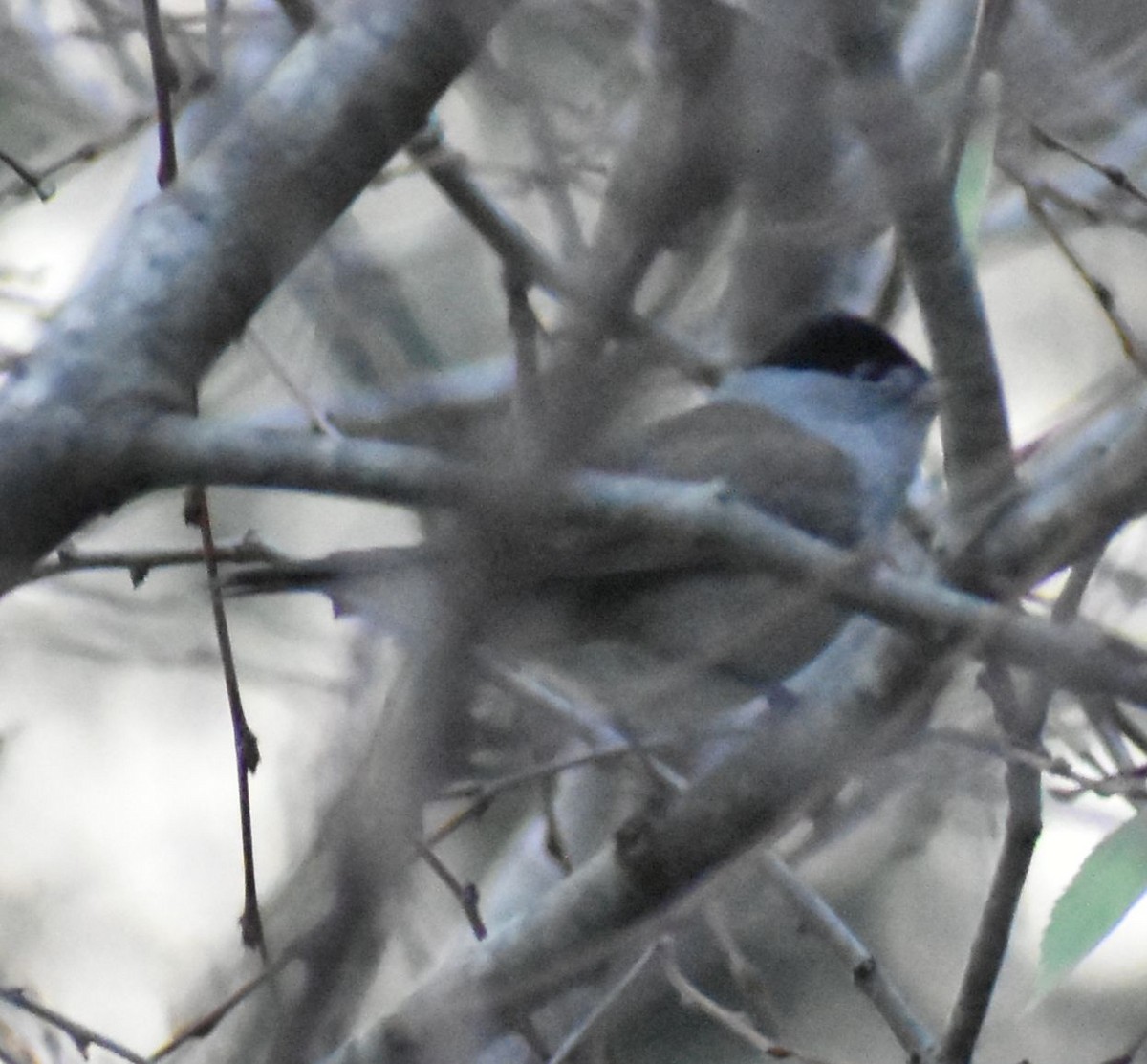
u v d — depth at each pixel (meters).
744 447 8.48
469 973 6.59
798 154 5.52
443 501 5.02
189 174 5.85
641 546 6.50
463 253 8.09
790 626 7.22
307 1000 5.06
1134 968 10.12
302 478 5.07
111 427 5.20
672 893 6.67
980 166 6.77
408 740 4.98
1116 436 5.79
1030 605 6.98
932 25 7.08
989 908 6.22
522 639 6.97
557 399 5.20
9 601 9.52
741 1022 6.98
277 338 7.56
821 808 7.44
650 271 5.69
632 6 6.99
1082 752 7.07
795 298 8.01
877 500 8.72
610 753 6.95
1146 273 9.88
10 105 9.55
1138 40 6.89
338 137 5.80
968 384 5.82
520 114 7.70
